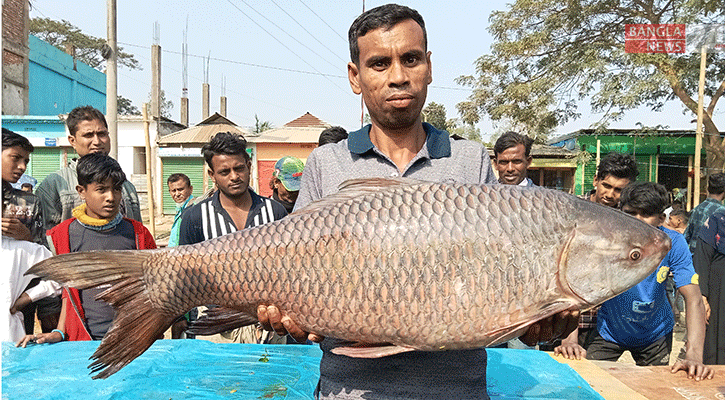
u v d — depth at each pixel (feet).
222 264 5.94
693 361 9.34
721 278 15.74
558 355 10.55
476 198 5.37
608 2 59.67
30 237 12.06
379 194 5.60
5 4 67.51
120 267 6.15
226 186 12.51
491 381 8.43
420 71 6.04
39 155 71.05
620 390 8.41
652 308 11.76
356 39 6.15
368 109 6.35
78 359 9.09
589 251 5.29
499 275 5.22
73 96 92.99
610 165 13.56
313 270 5.58
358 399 6.02
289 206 16.31
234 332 13.16
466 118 67.87
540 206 5.37
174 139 74.64
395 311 5.36
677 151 68.90
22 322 11.75
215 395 7.73
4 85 68.39
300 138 75.51
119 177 11.75
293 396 7.73
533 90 61.87
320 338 5.83
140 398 7.62
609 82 56.70
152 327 6.25
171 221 68.03
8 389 7.80
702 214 17.74
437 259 5.28
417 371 5.92
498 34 65.62
